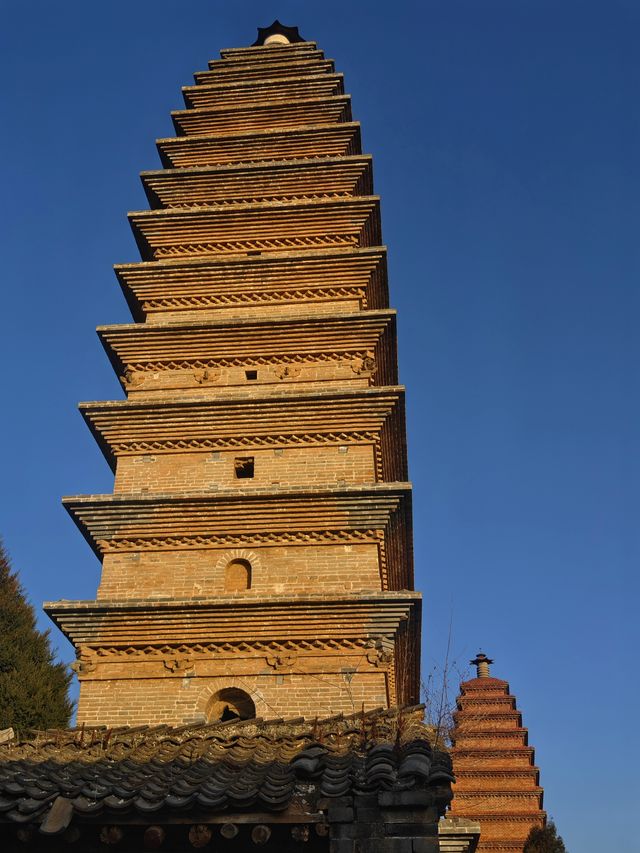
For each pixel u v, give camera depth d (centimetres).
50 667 3538
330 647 2292
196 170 3297
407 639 2530
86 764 1700
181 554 2502
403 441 2792
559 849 4072
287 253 3064
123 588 2456
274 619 2312
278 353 2847
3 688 3331
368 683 2238
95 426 2722
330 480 2591
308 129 3422
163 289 3048
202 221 3189
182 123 3606
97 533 2536
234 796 1409
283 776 1511
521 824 4600
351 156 3281
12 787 1495
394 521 2541
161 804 1413
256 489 2483
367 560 2431
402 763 1480
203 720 2223
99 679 2308
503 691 5075
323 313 2873
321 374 2805
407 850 1373
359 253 3000
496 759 4769
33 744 1898
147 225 3197
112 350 2903
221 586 2436
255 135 3428
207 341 2870
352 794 1424
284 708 2223
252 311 2995
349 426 2655
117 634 2342
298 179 3291
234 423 2691
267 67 3816
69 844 1504
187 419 2698
